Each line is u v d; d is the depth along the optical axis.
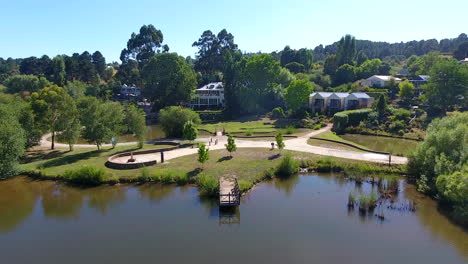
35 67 136.00
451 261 19.42
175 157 40.25
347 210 26.28
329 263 19.25
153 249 20.89
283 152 41.50
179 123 55.53
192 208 27.03
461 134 28.81
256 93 84.31
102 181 32.78
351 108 75.25
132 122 47.12
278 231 22.92
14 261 19.98
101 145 48.28
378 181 31.98
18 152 34.88
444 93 65.38
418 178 32.16
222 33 117.56
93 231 23.50
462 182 23.48
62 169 35.81
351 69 105.44
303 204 27.50
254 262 19.33
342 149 43.28
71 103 45.59
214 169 35.12
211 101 96.56
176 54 88.25
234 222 24.33
